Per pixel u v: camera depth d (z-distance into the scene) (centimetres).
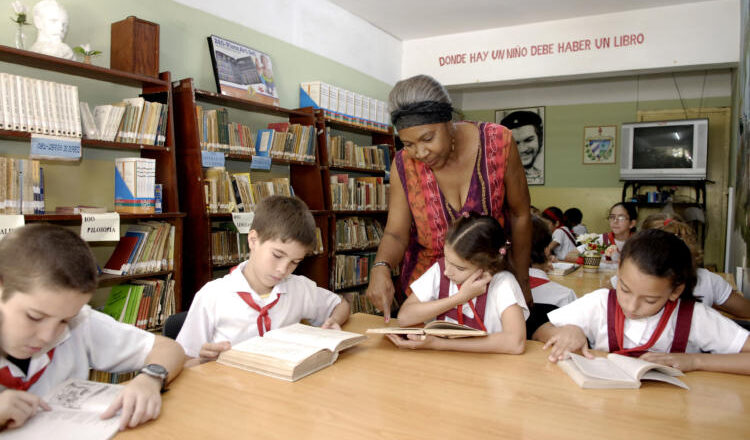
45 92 228
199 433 81
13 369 94
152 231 267
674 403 97
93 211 246
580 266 359
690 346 134
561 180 727
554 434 83
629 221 409
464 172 162
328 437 80
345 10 488
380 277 166
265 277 145
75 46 266
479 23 518
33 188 225
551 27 504
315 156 393
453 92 770
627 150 643
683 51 453
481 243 141
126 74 258
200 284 294
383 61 550
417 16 503
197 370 110
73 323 107
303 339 123
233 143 324
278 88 409
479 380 108
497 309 148
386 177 502
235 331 150
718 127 639
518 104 745
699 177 609
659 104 669
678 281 123
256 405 92
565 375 112
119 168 269
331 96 430
